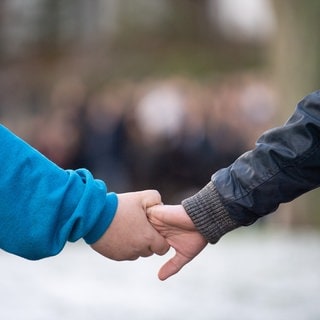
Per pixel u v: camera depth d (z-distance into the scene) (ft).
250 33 120.47
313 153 14.89
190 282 37.73
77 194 14.56
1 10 118.93
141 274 39.37
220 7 123.85
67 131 70.44
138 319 31.19
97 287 36.52
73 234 14.62
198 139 70.33
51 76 109.40
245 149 69.62
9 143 14.26
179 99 71.51
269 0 62.49
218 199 15.44
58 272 39.78
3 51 115.44
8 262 42.01
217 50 119.75
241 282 37.76
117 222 15.14
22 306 32.86
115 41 120.06
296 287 36.50
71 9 120.57
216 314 31.94
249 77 77.61
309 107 14.88
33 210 14.26
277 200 15.24
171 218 15.55
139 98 72.74
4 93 97.91
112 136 70.49
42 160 14.43
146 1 123.65
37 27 119.34
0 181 14.14
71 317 31.40
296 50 61.57
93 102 72.28
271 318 31.42
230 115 70.38
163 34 122.11
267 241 51.26
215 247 48.03
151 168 70.69
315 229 60.80
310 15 61.21
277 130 15.08
